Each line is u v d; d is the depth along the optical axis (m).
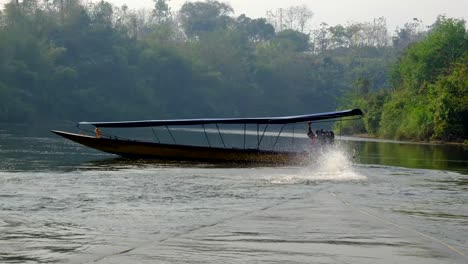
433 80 101.75
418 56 105.00
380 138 99.94
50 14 144.88
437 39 103.44
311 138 37.84
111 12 166.62
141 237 14.03
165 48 159.88
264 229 14.95
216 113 163.50
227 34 187.25
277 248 12.91
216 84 166.12
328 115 37.47
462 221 17.00
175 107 155.75
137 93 143.38
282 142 70.56
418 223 16.31
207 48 175.88
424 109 88.12
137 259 12.03
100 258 12.12
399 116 99.12
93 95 131.25
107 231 14.73
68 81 128.62
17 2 135.62
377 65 197.00
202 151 37.56
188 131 94.19
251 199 20.75
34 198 20.09
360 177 29.34
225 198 20.98
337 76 198.25
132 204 19.33
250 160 37.22
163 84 154.25
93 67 136.25
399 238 14.00
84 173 28.83
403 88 111.75
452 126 81.88
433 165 39.72
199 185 25.05
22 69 118.56
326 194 22.27
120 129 94.44
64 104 125.62
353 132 115.62
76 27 142.00
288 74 186.12
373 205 19.62
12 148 44.06
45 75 122.75
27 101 116.69
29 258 12.13
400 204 20.12
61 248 12.96
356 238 13.92
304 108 186.75
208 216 16.95
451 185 26.86
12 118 111.31
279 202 19.95
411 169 35.03
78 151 43.34
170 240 13.68
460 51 101.50
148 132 85.19
